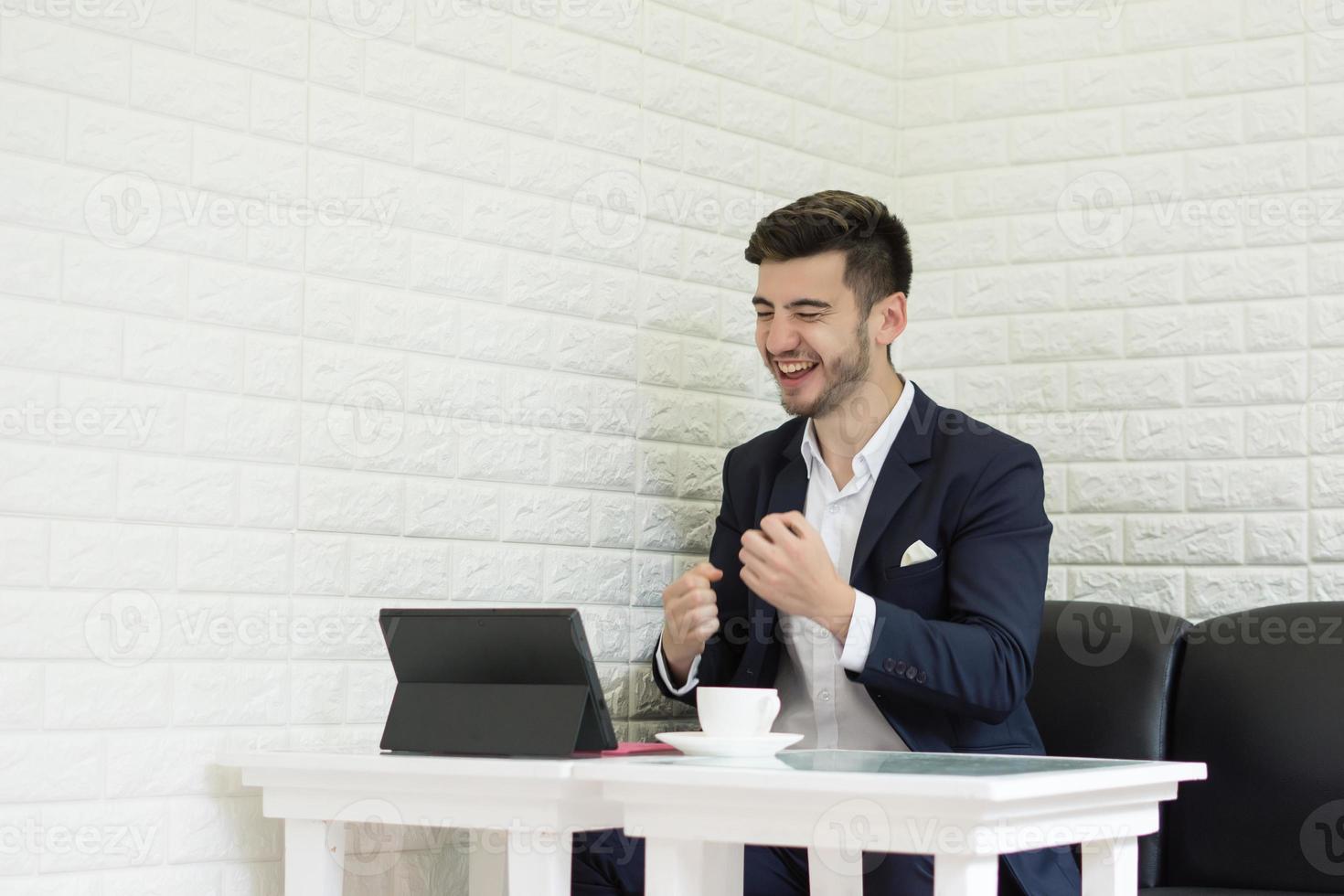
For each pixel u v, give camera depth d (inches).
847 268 104.3
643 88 122.5
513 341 112.1
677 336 124.1
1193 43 130.1
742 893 92.0
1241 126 128.0
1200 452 127.5
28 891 86.6
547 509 113.7
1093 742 114.5
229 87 96.9
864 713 103.7
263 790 90.4
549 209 115.0
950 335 138.5
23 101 88.0
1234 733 109.7
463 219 109.3
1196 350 128.3
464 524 108.3
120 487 91.0
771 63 132.8
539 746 79.6
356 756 82.7
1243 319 126.6
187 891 93.1
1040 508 102.4
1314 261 124.6
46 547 87.9
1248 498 125.4
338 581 101.1
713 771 71.2
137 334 92.1
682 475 123.9
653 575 121.2
